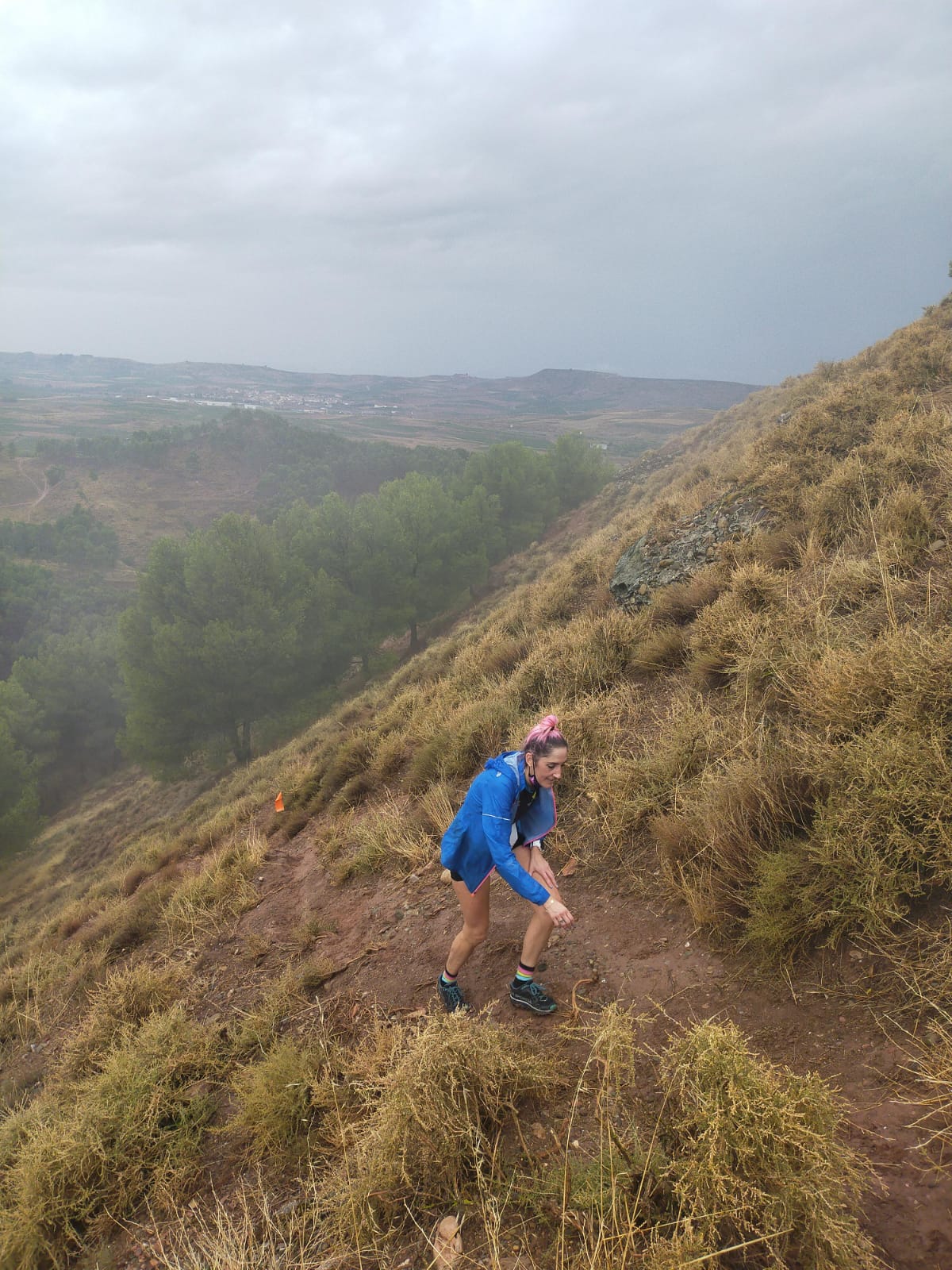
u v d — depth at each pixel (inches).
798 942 108.8
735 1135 73.1
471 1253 83.7
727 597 223.8
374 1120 104.0
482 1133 96.2
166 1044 168.9
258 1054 158.9
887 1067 86.7
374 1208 94.6
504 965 142.5
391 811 259.1
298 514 1519.4
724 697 187.8
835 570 202.2
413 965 160.6
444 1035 103.0
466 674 363.6
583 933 140.1
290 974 179.5
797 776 130.6
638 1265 72.3
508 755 118.3
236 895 267.6
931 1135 77.1
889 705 127.2
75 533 4741.6
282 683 1126.4
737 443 681.6
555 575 550.9
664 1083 93.3
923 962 94.5
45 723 1734.7
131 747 1063.6
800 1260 69.2
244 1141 134.1
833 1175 70.7
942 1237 68.0
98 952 287.7
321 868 259.1
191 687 1054.4
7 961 410.6
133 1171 133.8
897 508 211.9
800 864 113.2
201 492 7199.8
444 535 1599.4
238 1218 113.0
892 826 106.3
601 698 227.8
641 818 162.7
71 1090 174.4
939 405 302.8
